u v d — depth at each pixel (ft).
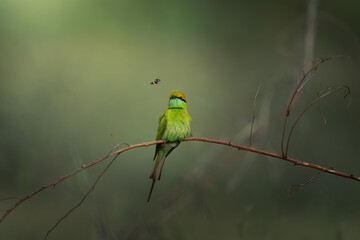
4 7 64.18
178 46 80.74
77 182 27.89
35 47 66.23
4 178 34.83
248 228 31.65
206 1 83.66
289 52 34.27
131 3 83.97
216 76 69.15
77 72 63.98
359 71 51.31
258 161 38.99
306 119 38.14
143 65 74.08
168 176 39.81
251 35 77.30
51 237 29.22
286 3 65.51
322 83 40.70
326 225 33.76
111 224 28.09
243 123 39.65
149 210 30.73
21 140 35.91
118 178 40.40
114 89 60.90
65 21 77.30
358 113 46.03
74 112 47.80
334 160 40.98
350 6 64.39
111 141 47.26
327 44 54.39
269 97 32.71
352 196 37.73
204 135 45.62
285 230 32.81
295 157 40.14
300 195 37.37
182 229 29.73
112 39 80.89
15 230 29.73
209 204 31.37
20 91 42.65
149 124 51.70
